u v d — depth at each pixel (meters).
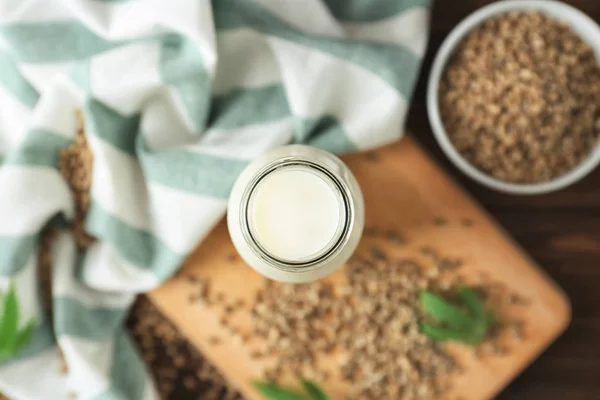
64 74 0.45
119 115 0.45
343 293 0.48
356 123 0.45
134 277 0.47
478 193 0.50
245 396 0.51
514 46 0.46
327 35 0.46
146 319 0.51
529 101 0.46
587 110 0.47
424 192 0.48
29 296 0.47
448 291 0.48
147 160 0.45
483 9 0.46
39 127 0.45
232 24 0.44
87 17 0.44
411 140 0.47
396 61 0.45
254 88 0.46
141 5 0.43
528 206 0.50
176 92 0.45
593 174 0.49
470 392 0.48
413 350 0.48
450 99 0.47
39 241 0.48
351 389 0.48
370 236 0.48
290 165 0.38
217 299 0.48
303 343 0.48
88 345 0.47
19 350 0.47
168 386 0.51
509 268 0.48
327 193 0.38
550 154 0.47
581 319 0.50
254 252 0.38
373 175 0.48
